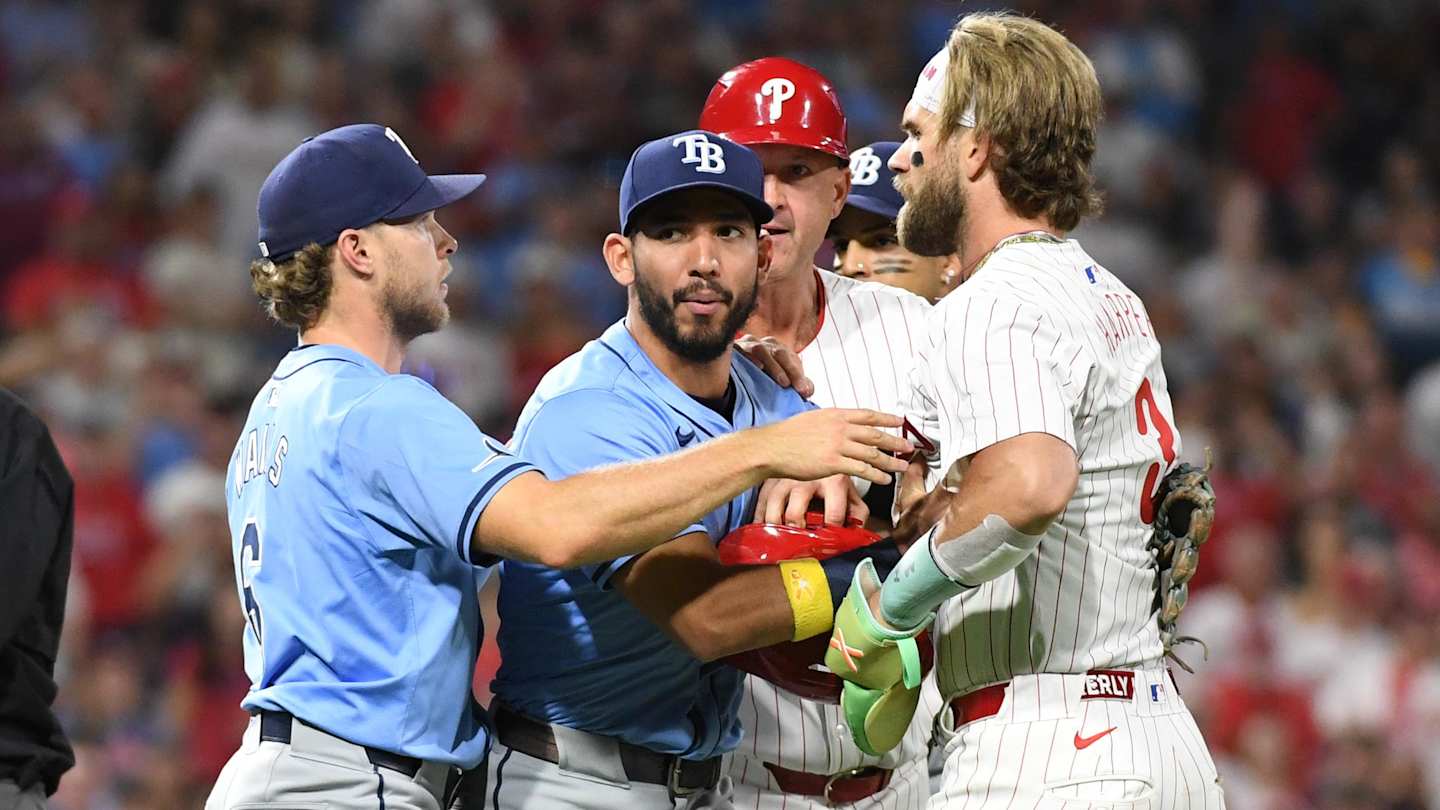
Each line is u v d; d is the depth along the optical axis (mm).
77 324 41562
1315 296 52062
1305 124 58406
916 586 12625
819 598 13539
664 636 14188
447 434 13102
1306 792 35812
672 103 52031
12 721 15453
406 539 13359
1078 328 13047
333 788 13258
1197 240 54281
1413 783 35312
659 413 14344
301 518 13484
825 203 16891
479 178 14906
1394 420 46281
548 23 54656
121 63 51031
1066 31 58031
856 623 13258
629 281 14672
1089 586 13258
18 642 15562
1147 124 56844
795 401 15695
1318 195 56062
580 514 12586
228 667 34281
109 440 38156
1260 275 51875
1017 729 13242
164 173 48938
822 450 12672
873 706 13758
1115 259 52062
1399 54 60312
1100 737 13109
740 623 13445
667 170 13867
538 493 12766
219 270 44094
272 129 47688
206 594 35344
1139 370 13625
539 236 47094
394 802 13344
